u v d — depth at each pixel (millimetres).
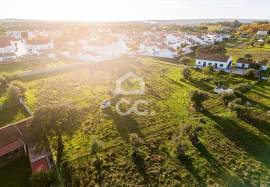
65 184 27203
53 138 35875
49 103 48781
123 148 33906
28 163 30969
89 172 29172
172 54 93812
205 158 31328
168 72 72688
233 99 47312
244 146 33969
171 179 27875
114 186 27000
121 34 153500
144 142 35250
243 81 61594
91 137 36688
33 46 101500
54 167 29594
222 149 33250
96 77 67688
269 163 30406
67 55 96000
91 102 49906
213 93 54438
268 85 58812
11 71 72875
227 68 76250
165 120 42219
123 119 42562
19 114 44406
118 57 92562
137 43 110188
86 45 104000
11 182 27891
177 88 58531
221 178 27844
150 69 76250
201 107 46000
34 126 30656
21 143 32438
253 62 75750
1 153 30562
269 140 35312
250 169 29156
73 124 32156
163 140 35906
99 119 42438
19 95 49906
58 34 155125
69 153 32688
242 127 38906
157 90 57125
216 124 40125
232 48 112375
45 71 71625
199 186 26703
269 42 120375
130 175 28578
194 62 85688
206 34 159625
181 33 159125
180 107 47594
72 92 55594
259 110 44844
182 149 31969
